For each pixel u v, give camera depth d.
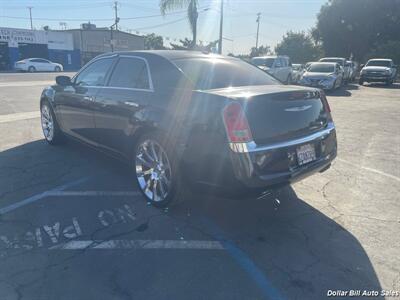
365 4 38.78
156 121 3.62
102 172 4.89
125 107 4.09
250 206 3.99
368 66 24.64
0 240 3.21
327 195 4.34
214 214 3.79
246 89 3.46
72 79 5.42
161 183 3.77
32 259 2.94
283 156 3.23
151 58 4.09
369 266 2.94
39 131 7.26
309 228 3.54
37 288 2.60
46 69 37.47
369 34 40.22
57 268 2.83
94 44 51.66
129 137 4.10
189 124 3.32
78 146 6.16
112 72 4.55
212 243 3.24
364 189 4.54
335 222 3.67
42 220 3.57
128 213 3.76
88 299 2.51
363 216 3.80
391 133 7.88
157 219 3.65
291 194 4.36
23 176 4.70
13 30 41.94
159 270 2.84
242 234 3.41
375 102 13.83
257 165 3.06
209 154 3.18
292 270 2.88
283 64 20.30
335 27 40.75
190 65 3.91
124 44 55.72
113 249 3.11
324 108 3.90
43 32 45.19
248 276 2.79
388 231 3.49
